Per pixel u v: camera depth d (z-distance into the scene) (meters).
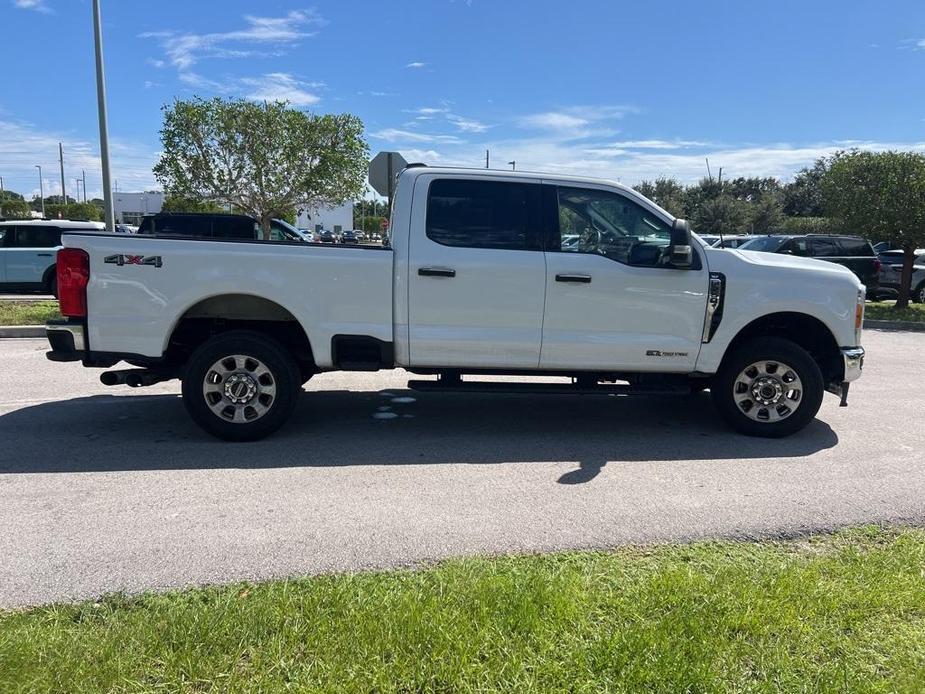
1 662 2.45
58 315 11.77
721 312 5.54
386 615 2.79
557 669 2.48
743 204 43.59
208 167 17.45
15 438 5.49
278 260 5.22
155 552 3.48
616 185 5.54
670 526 3.89
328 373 8.39
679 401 7.16
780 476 4.79
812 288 5.58
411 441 5.56
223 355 5.30
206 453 5.16
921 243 15.72
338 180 18.05
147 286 5.14
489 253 5.37
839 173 16.61
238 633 2.66
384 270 5.30
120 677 2.40
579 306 5.45
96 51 14.85
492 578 3.10
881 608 2.93
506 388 5.62
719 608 2.88
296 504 4.16
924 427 6.16
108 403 6.68
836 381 5.90
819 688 2.42
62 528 3.77
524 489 4.48
